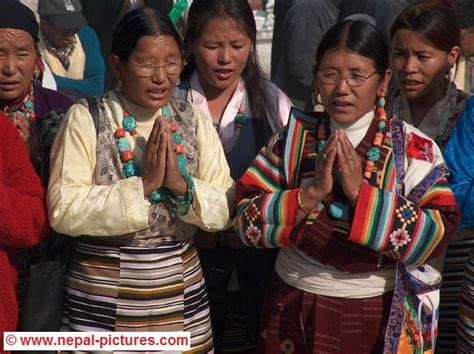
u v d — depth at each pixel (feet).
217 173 20.20
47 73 28.91
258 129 22.67
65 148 18.98
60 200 18.56
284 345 19.70
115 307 19.24
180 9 38.04
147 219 18.75
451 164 20.22
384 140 19.08
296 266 19.42
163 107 19.88
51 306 19.44
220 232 22.26
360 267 18.76
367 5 35.91
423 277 19.04
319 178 18.20
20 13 20.48
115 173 19.16
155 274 19.36
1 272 19.04
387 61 18.70
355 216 18.08
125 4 40.06
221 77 21.79
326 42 18.57
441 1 21.72
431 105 22.21
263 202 18.86
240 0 21.63
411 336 19.01
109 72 40.93
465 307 20.85
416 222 18.21
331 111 18.71
